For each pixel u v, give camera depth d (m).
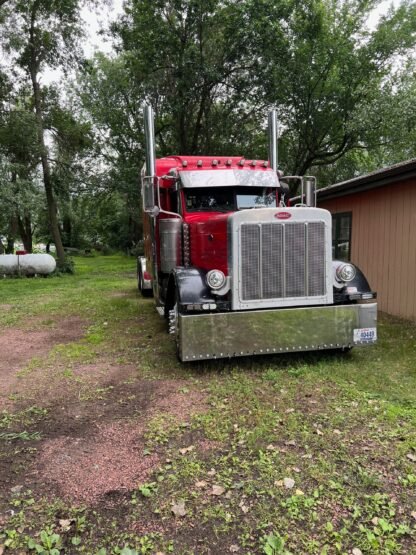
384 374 4.69
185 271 5.09
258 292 4.77
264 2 15.25
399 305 7.60
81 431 3.57
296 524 2.41
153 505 2.60
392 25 17.03
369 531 2.34
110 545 2.30
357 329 4.95
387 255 7.91
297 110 17.88
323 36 16.73
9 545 2.31
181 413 3.85
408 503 2.56
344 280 5.10
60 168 19.75
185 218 6.00
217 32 16.73
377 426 3.51
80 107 24.42
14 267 17.03
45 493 2.74
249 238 4.71
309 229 4.83
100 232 43.22
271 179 6.45
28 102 19.30
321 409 3.85
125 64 19.38
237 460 3.06
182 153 18.88
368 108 15.97
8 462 3.12
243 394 4.22
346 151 18.66
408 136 16.11
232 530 2.39
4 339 6.79
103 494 2.72
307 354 5.40
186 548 2.27
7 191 16.50
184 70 16.38
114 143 24.39
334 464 2.98
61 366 5.32
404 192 7.38
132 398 4.23
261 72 16.44
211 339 4.64
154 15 16.38
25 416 3.89
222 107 18.55
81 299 10.70
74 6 17.11
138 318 8.10
